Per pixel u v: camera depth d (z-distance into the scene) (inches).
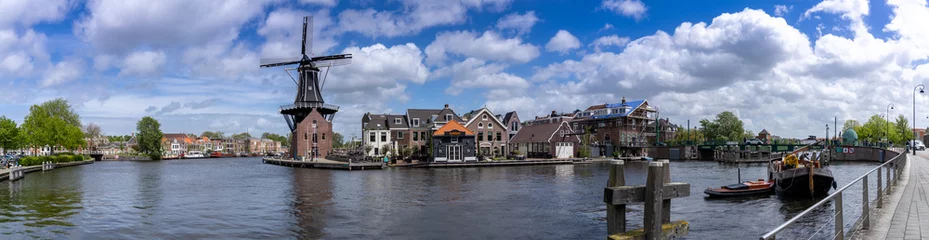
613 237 316.2
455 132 2731.3
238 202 1109.7
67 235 762.8
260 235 759.1
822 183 1104.2
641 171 2253.9
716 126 4525.1
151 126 4783.5
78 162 3336.6
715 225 805.9
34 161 2586.1
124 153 5890.8
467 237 740.7
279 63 3501.5
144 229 804.6
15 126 2910.9
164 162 3939.5
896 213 495.8
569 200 1121.4
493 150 3376.0
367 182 1621.6
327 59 3511.3
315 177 1887.3
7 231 790.5
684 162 3184.1
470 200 1125.1
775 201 1044.5
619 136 3846.0
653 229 318.3
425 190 1346.0
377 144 3489.2
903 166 1188.5
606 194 325.1
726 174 1990.7
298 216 917.2
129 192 1346.0
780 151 3134.8
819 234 709.9
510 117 3932.1
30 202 1131.9
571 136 3329.2
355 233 770.8
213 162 3937.0
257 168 2728.8
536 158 3235.7
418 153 3120.1
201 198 1190.9
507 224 833.5
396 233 768.9
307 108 3405.5
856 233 403.5
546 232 771.4
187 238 738.8
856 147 3078.2
